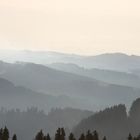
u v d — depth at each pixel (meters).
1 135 164.12
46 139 174.00
